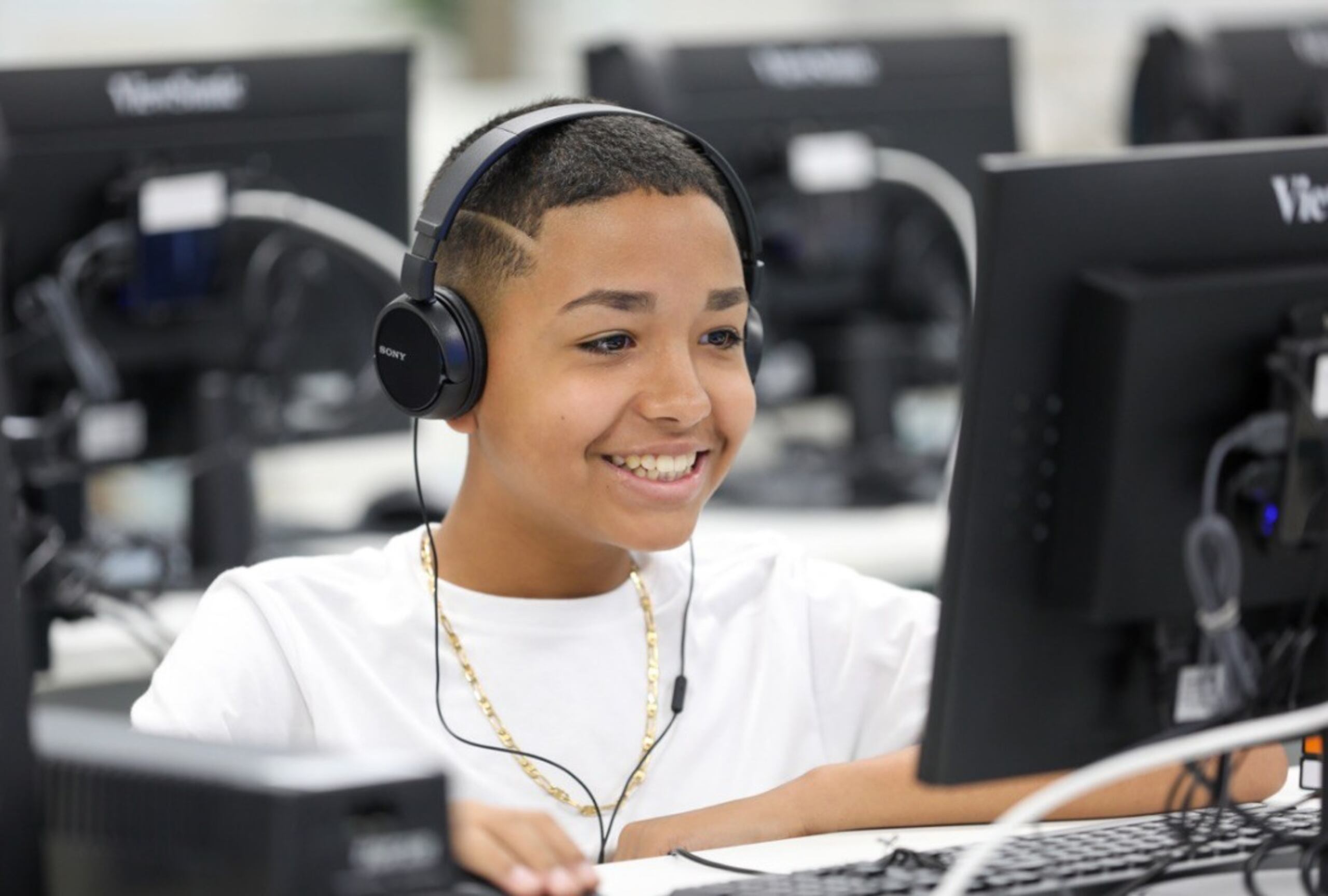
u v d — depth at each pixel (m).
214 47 6.98
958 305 4.54
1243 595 1.75
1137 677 1.74
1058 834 1.96
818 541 4.17
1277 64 4.71
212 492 3.95
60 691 3.52
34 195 3.61
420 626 2.20
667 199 2.07
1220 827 1.94
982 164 1.62
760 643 2.36
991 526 1.65
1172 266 1.67
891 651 2.39
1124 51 7.45
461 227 2.12
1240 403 1.70
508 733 2.17
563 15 7.85
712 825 2.09
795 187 4.24
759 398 4.52
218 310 3.89
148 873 1.39
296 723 2.18
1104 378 1.64
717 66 4.17
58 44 6.81
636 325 2.04
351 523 4.55
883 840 2.04
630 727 2.22
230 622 2.19
